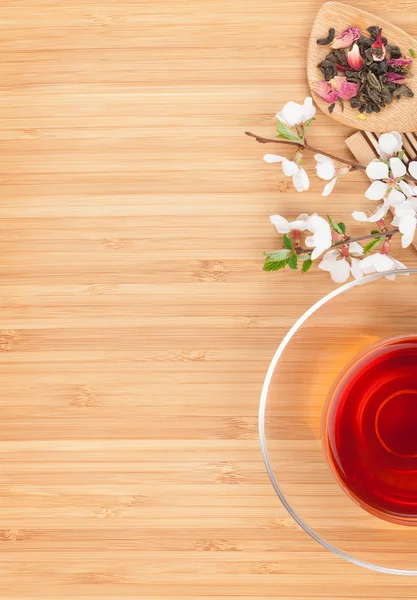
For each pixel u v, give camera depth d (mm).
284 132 570
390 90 589
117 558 611
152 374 607
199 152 603
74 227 606
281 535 607
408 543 582
